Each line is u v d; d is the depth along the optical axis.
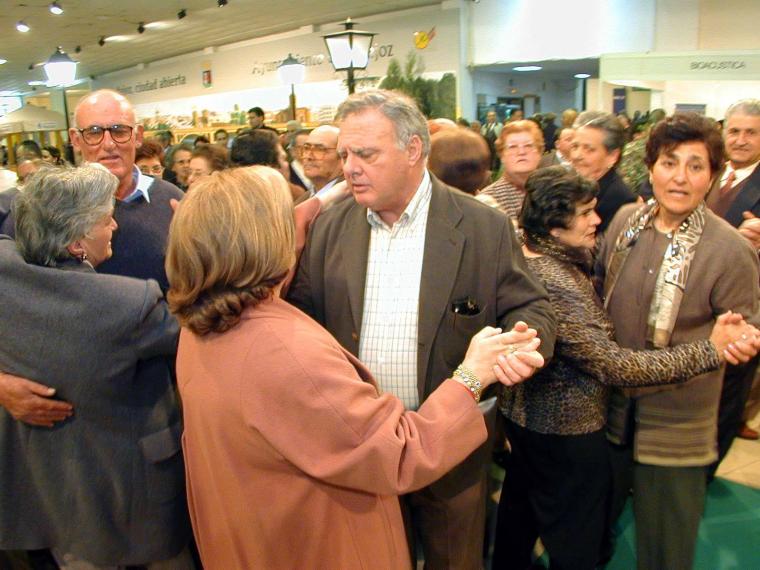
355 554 1.12
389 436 1.03
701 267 1.55
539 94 11.04
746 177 2.72
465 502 1.54
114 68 17.05
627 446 1.78
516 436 1.80
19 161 5.88
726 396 2.24
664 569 1.69
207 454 1.10
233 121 13.58
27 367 1.34
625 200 2.70
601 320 1.62
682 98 5.59
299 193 3.30
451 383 1.17
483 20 9.12
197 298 1.05
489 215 1.52
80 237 1.36
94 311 1.31
